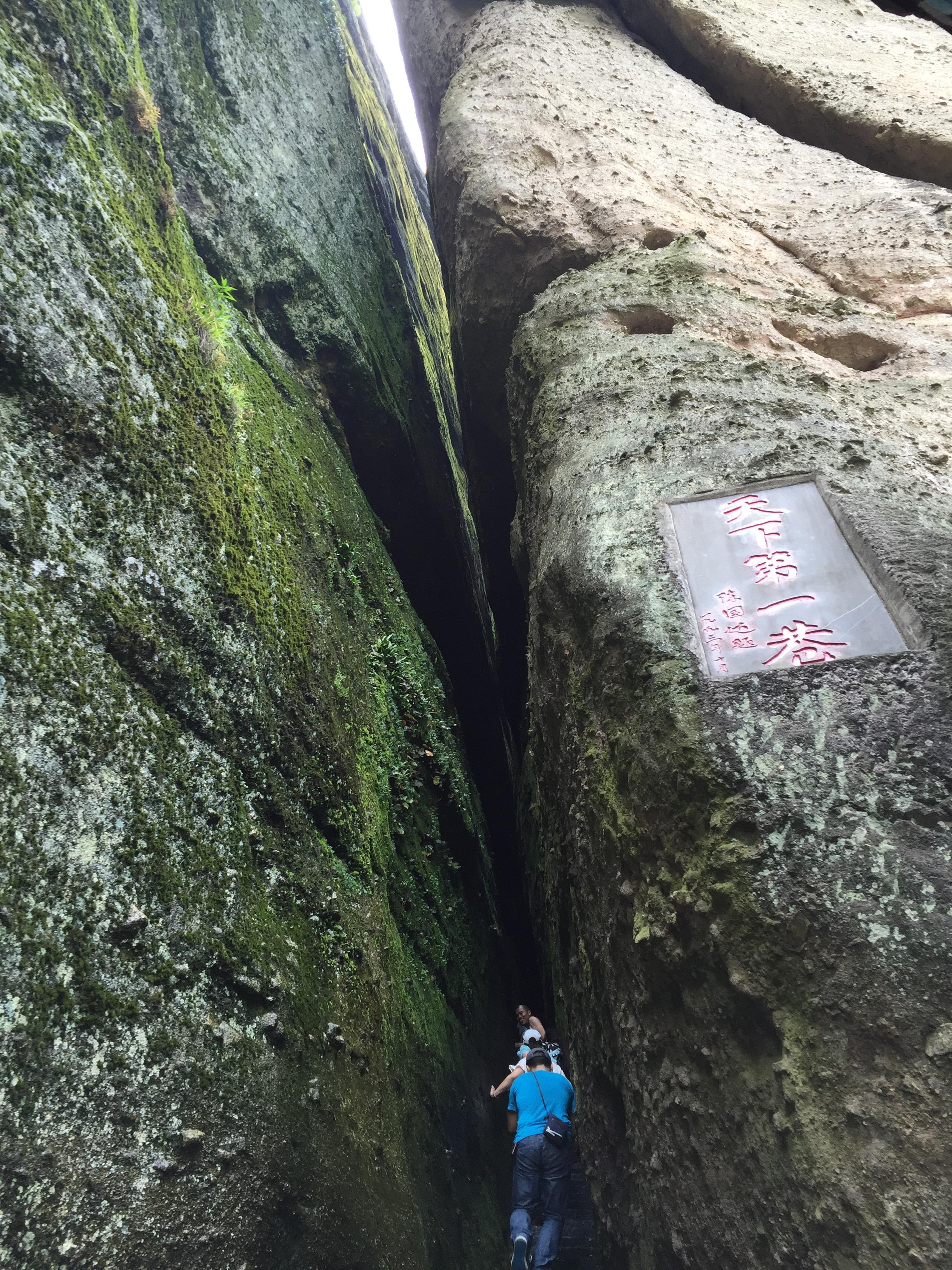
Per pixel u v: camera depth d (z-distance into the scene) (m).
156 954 2.12
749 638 2.40
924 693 2.11
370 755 4.48
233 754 2.83
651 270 4.97
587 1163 3.57
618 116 7.31
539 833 5.83
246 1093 2.22
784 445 2.95
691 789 2.22
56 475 2.41
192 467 3.08
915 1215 1.59
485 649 9.30
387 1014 3.45
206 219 5.42
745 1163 2.04
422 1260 2.89
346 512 5.73
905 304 5.30
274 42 7.59
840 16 9.38
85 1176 1.72
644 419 3.47
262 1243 2.08
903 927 1.83
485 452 7.92
